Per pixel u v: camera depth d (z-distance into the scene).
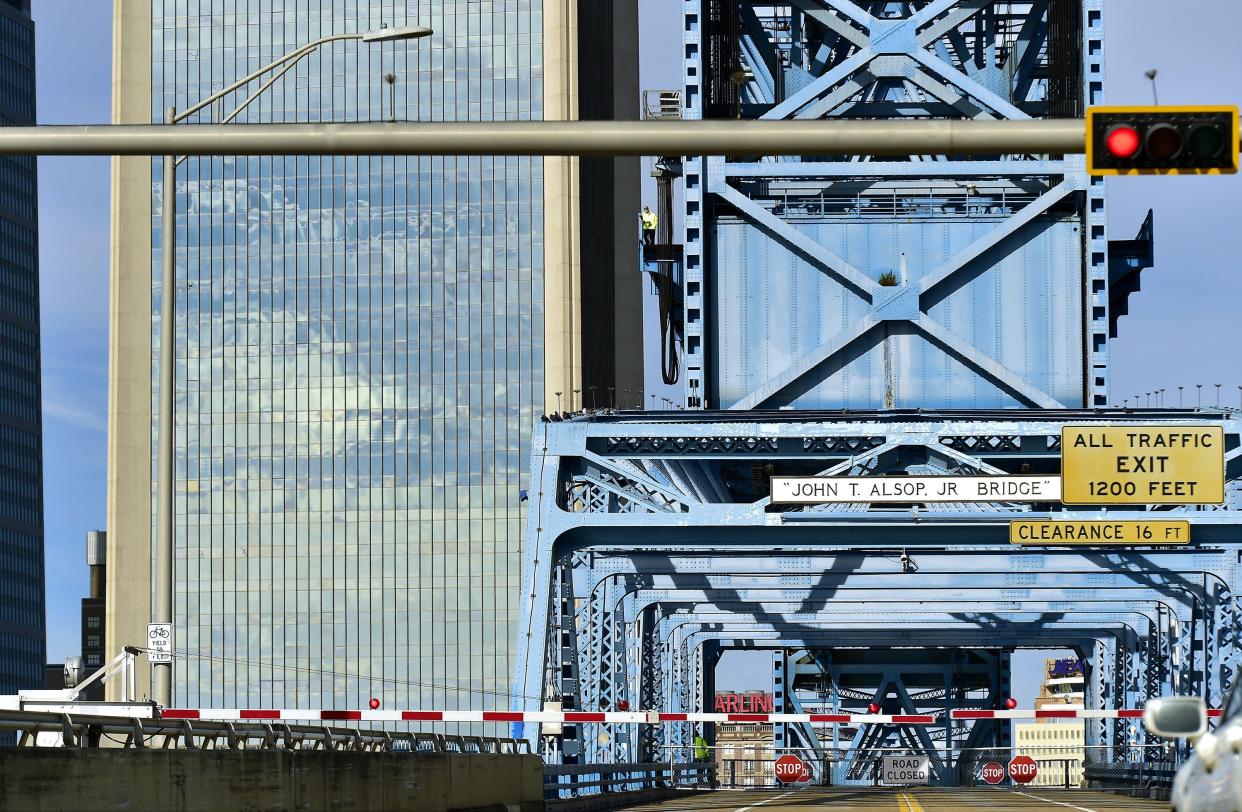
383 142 61.00
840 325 174.75
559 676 137.00
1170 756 165.50
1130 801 148.12
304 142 61.12
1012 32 196.38
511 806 104.62
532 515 134.88
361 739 82.62
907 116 183.12
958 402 175.00
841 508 159.50
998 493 129.62
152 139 61.44
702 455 141.38
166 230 108.81
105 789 55.25
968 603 181.62
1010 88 187.88
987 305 177.50
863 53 180.88
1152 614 183.50
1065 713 146.00
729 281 175.12
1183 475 129.88
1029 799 155.50
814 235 177.25
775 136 59.97
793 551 163.12
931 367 175.25
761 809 122.12
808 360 173.62
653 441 140.50
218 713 101.06
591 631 159.75
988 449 148.88
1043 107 186.62
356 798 78.00
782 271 175.12
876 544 136.75
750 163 175.12
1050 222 177.75
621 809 131.88
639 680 176.38
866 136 59.81
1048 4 183.75
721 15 178.25
